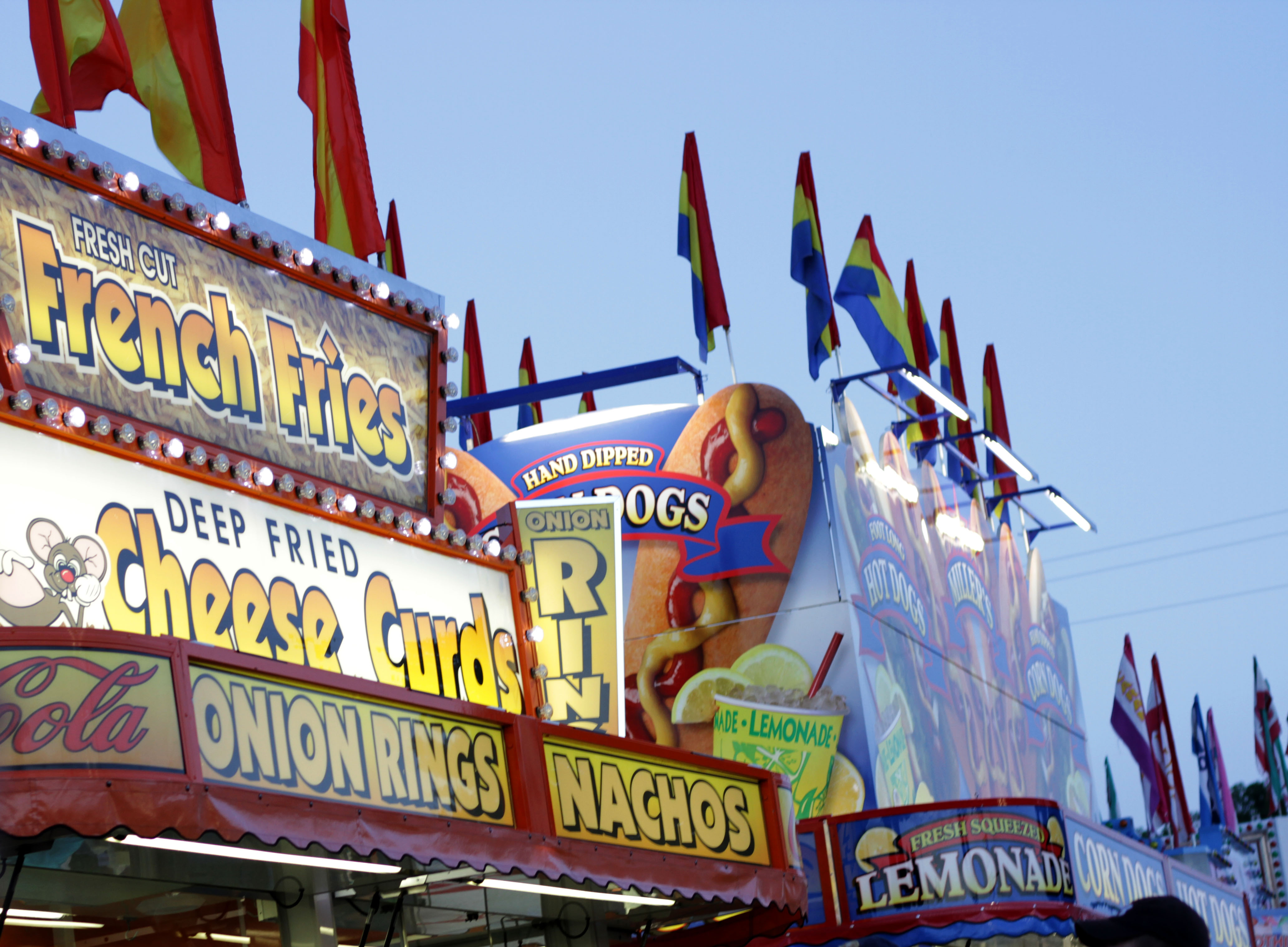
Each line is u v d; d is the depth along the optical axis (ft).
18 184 37.58
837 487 79.87
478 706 38.32
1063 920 62.80
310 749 33.17
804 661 76.79
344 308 47.44
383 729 35.40
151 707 29.84
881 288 91.97
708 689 77.56
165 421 39.91
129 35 49.11
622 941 53.42
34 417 35.91
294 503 43.16
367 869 38.93
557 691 52.80
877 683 77.87
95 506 36.96
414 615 46.60
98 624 36.11
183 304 41.52
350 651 43.75
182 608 38.60
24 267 37.14
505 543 52.42
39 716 28.07
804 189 90.02
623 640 54.24
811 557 78.18
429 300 50.49
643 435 82.23
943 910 60.29
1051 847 64.08
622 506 81.00
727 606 78.59
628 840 41.04
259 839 30.99
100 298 39.01
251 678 32.37
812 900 60.95
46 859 34.47
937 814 61.77
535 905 48.06
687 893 42.01
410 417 49.11
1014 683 106.42
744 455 80.48
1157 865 84.43
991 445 98.43
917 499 93.40
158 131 48.93
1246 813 304.50
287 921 41.39
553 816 39.14
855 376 83.87
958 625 95.96
